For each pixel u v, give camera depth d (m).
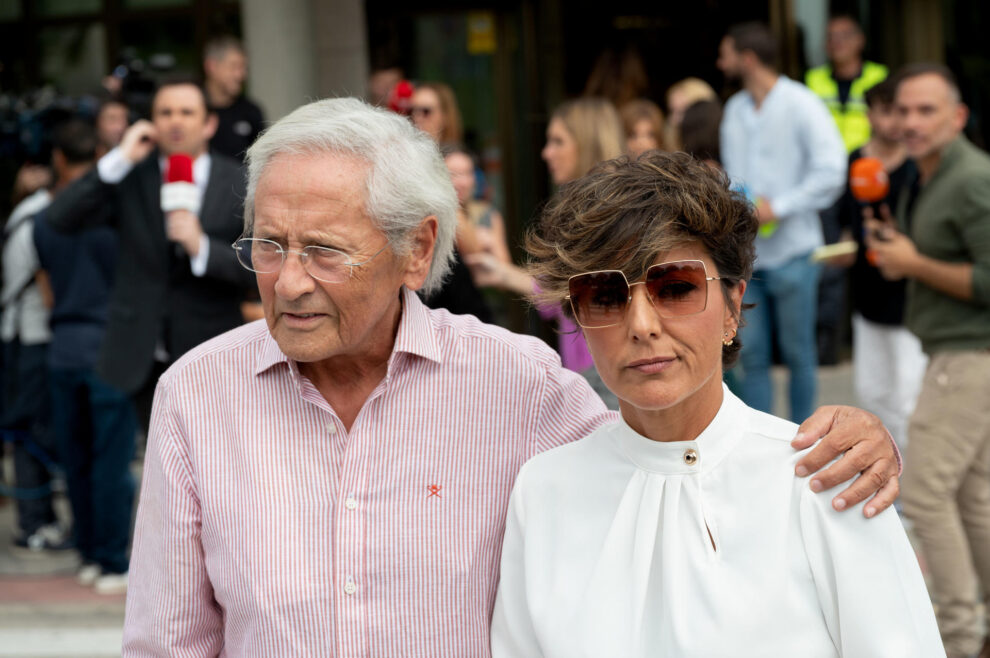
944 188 3.94
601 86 8.13
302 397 1.99
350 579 1.94
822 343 7.80
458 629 1.98
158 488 2.01
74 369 5.09
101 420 5.04
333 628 1.94
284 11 5.80
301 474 1.97
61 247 5.13
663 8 8.18
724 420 1.75
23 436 5.73
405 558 1.97
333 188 1.85
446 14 8.11
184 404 2.02
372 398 1.99
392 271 1.94
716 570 1.68
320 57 7.61
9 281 5.68
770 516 1.67
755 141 5.35
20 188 6.22
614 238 1.67
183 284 4.39
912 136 4.04
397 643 1.96
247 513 1.96
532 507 1.89
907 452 3.96
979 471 3.94
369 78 7.68
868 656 1.60
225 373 2.03
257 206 1.90
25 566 5.57
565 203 1.76
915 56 8.12
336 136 1.88
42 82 8.18
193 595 2.02
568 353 3.87
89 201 4.58
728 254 1.72
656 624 1.73
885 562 1.63
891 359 5.31
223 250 4.30
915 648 1.61
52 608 4.98
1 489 6.54
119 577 5.20
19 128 6.36
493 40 8.17
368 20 8.02
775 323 5.28
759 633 1.64
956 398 3.85
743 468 1.72
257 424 1.99
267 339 2.04
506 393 2.05
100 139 6.02
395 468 1.99
